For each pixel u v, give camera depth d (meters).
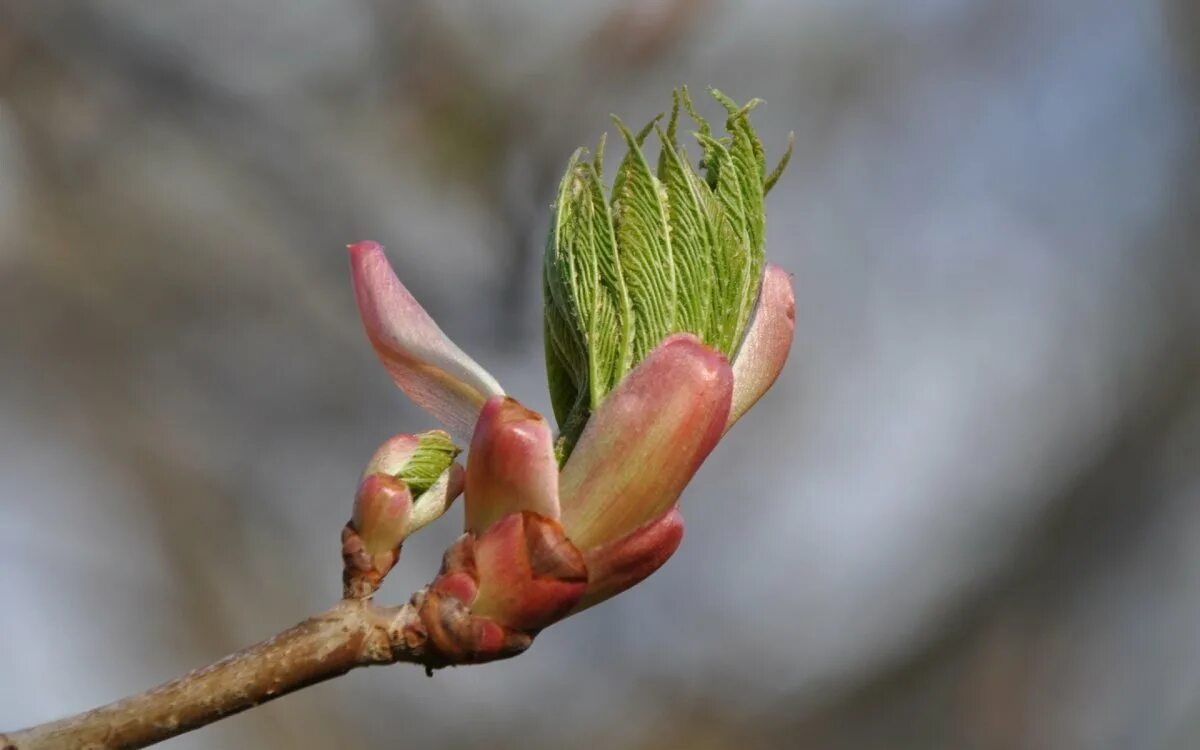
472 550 0.41
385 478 0.41
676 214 0.41
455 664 0.41
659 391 0.41
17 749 0.39
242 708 0.40
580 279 0.41
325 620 0.40
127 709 0.40
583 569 0.41
